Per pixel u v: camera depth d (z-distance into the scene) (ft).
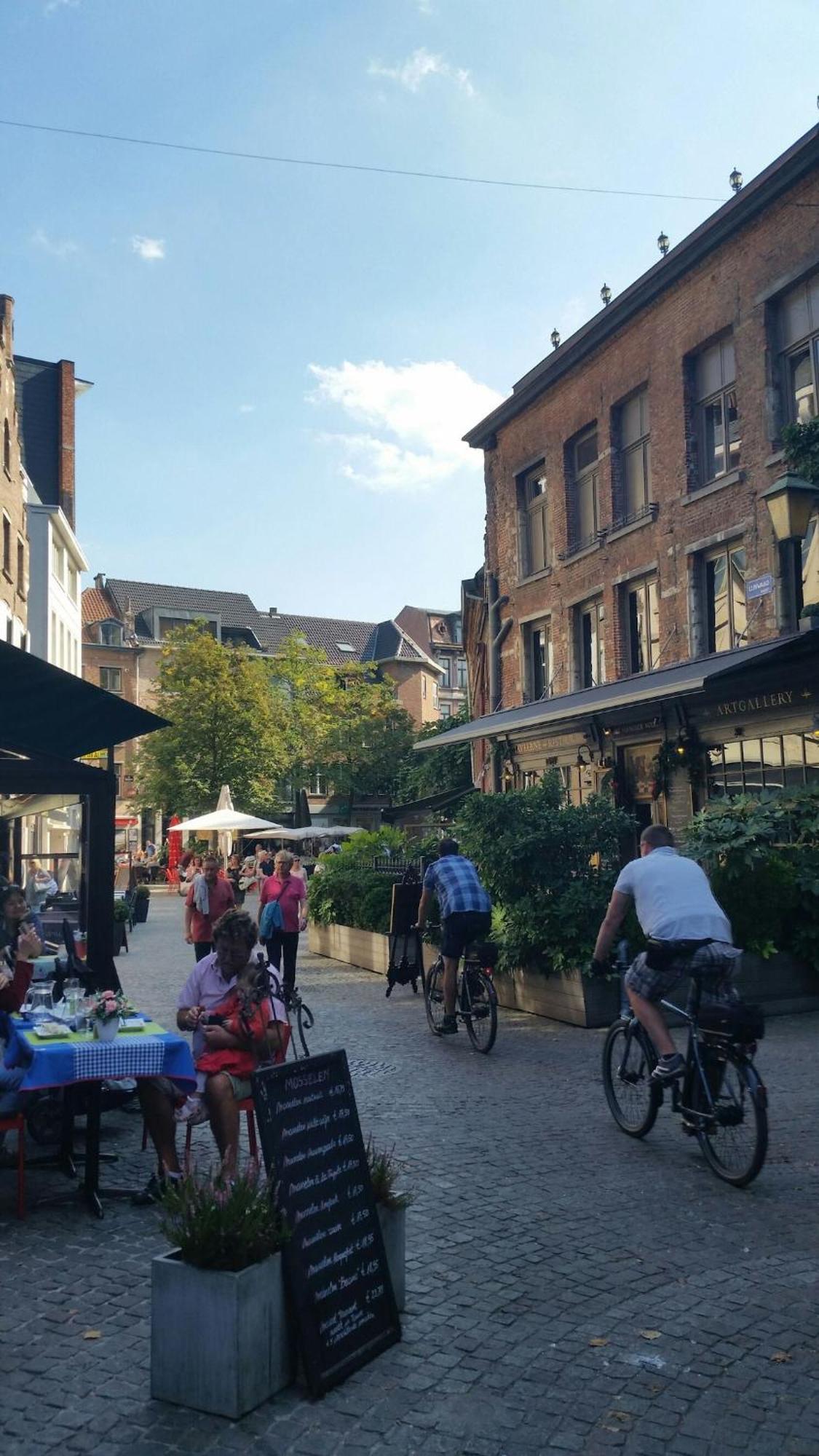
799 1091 24.68
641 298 61.16
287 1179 12.23
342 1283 12.52
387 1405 11.64
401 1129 22.65
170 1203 12.13
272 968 31.50
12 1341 13.19
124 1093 21.09
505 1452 10.76
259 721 156.46
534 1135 22.11
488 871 36.91
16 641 96.43
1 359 90.38
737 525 54.60
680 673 52.85
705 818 36.68
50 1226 17.25
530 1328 13.43
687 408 58.90
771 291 52.44
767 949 34.19
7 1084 17.69
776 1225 16.85
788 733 48.75
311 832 126.00
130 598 218.18
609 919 21.39
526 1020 35.24
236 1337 11.39
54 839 32.17
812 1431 11.07
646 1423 11.26
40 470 144.46
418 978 43.14
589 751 64.75
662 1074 20.21
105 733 28.99
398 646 230.48
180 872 119.96
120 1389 12.01
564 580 71.26
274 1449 10.82
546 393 72.79
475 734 70.69
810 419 44.86
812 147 48.65
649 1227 16.83
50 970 24.23
